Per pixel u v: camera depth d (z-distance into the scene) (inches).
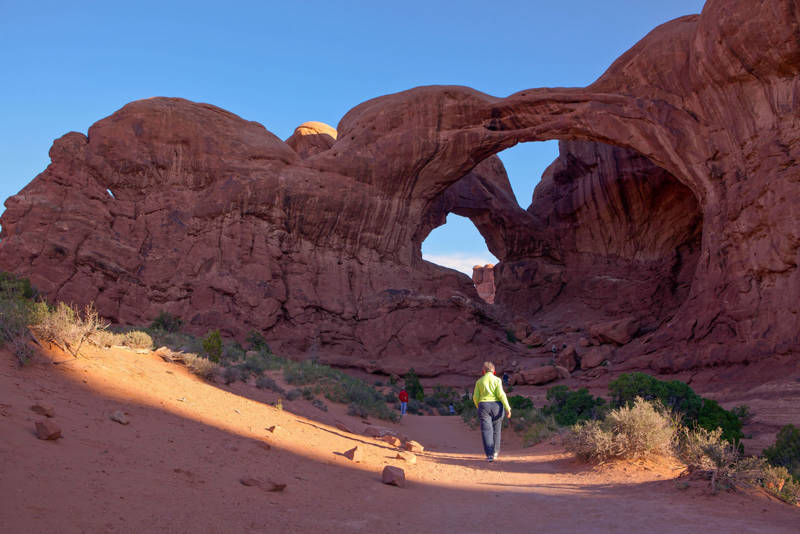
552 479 264.1
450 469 291.9
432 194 2183.8
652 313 2256.4
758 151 1258.6
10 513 93.0
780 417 798.5
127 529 102.5
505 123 1971.0
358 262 2089.1
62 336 274.2
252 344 1691.7
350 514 156.6
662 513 175.8
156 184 1941.4
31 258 1690.5
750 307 1219.2
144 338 401.4
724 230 1358.3
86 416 185.5
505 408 348.2
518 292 2709.2
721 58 1316.4
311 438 301.1
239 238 1903.3
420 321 2025.1
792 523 163.0
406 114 2086.6
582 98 1766.7
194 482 150.7
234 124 2060.8
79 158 1884.8
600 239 2551.7
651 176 2317.9
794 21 1126.4
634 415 296.0
